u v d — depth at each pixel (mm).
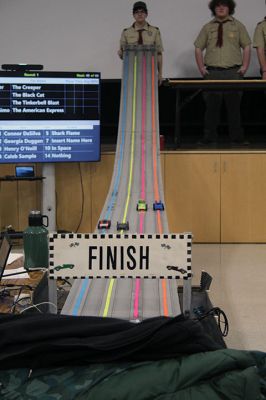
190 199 5645
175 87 5391
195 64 6578
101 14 6531
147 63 5641
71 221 5660
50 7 6531
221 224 5672
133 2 6512
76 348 1276
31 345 1296
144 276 1807
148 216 3062
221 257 5176
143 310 2023
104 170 5578
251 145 6117
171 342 1274
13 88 5023
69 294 2184
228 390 1201
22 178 5293
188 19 6500
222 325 3441
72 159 5230
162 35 6551
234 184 5621
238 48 6023
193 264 4930
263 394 1288
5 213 5625
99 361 1277
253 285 4363
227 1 5922
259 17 6504
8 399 1202
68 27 6562
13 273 2516
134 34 5926
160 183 4023
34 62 6633
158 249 1798
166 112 6977
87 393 1197
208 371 1222
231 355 1256
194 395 1190
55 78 5066
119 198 3535
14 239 5098
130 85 5465
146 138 4910
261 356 1314
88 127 5191
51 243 1793
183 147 5918
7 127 5082
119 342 1281
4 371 1277
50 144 5172
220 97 5922
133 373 1229
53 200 5332
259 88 5438
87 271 1807
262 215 5656
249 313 3783
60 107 5117
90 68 6637
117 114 6934
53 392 1211
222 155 5586
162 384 1202
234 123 6043
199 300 2449
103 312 2006
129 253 1801
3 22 6555
